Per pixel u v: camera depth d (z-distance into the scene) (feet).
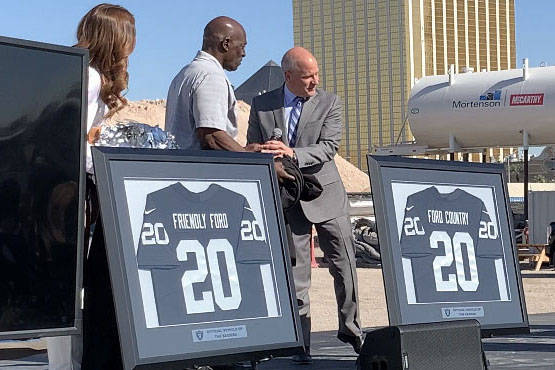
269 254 16.31
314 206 24.84
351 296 25.52
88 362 16.42
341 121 25.88
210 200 15.79
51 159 14.84
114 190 14.82
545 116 124.57
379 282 74.18
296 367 23.93
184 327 15.08
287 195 22.08
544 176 398.21
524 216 126.11
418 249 17.53
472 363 16.25
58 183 14.90
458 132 131.34
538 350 27.04
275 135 25.25
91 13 18.17
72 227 15.03
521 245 96.89
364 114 652.07
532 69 128.06
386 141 647.56
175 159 15.49
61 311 14.88
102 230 15.56
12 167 14.42
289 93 25.59
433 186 18.03
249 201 16.26
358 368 15.51
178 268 15.21
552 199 109.60
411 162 17.71
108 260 14.53
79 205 15.10
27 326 14.51
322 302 57.21
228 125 22.06
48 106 14.83
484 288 18.45
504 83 128.06
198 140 21.40
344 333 25.63
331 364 24.47
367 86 651.66
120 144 18.24
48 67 14.84
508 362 24.56
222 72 21.63
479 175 18.85
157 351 14.74
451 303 17.83
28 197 14.58
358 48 654.53
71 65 15.08
